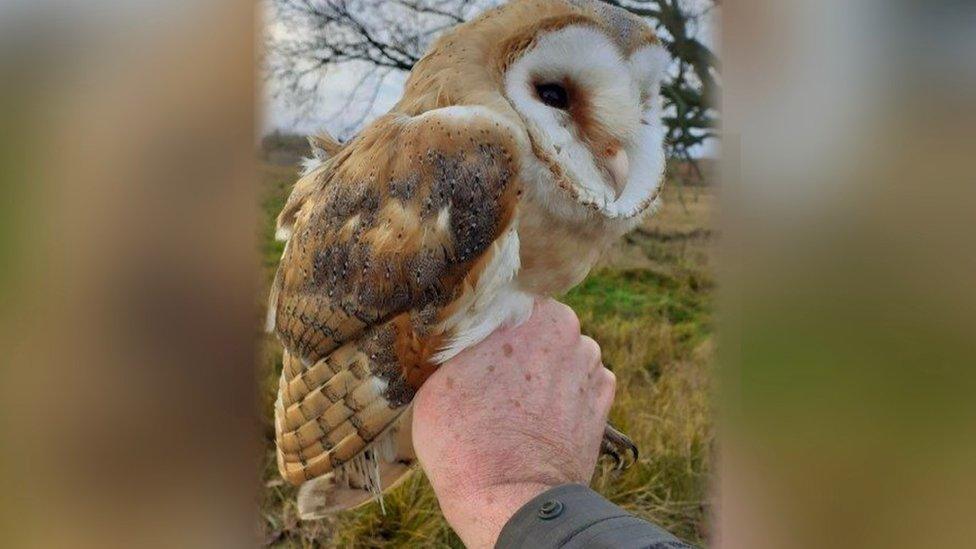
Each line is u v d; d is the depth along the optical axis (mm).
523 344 951
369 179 999
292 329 1077
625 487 2127
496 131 955
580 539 676
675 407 2291
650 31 1100
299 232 1090
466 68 1007
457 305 951
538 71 1023
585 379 958
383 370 992
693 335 2520
